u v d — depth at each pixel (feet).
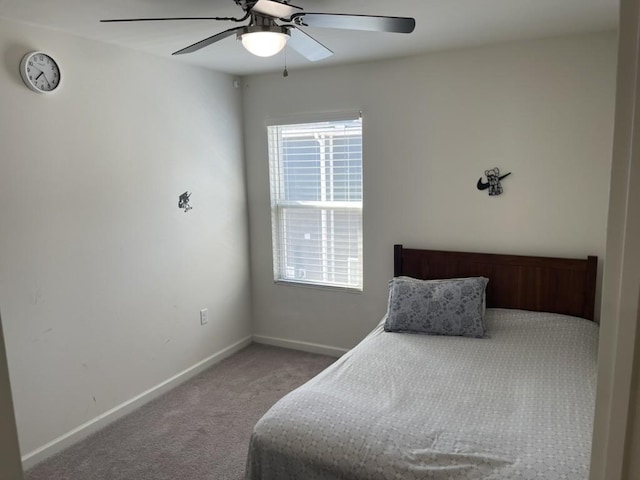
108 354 9.23
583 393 6.68
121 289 9.43
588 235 9.46
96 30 7.97
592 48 8.90
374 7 7.20
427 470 5.02
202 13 7.28
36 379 7.98
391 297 9.80
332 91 11.37
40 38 7.70
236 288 12.83
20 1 6.53
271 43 6.30
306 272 12.74
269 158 12.50
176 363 10.93
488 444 5.41
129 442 8.59
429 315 9.21
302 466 5.63
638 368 1.56
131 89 9.37
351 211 11.84
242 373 11.50
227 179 12.21
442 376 7.32
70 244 8.38
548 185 9.64
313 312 12.67
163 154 10.22
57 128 8.02
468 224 10.49
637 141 1.46
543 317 9.46
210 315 11.91
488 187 10.16
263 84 12.18
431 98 10.39
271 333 13.39
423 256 10.86
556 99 9.32
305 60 10.55
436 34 8.74
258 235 13.07
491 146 10.01
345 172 11.73
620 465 1.66
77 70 8.30
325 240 12.30
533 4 7.20
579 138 9.27
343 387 6.93
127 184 9.41
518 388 6.88
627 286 1.55
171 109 10.35
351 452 5.42
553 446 5.32
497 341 8.71
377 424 5.83
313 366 11.85
